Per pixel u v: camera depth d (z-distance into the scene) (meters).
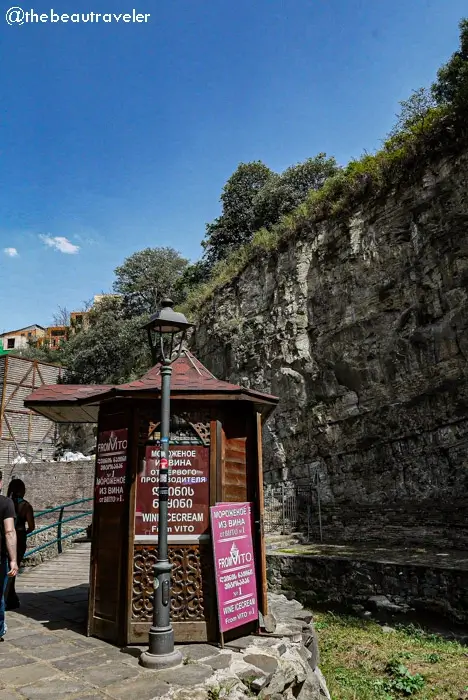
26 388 33.50
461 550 12.28
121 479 5.56
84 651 4.92
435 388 14.44
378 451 15.99
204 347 25.72
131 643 5.08
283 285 20.84
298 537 16.12
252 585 5.47
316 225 19.97
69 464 23.06
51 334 65.06
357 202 18.17
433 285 14.94
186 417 5.66
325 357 18.36
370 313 16.89
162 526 4.86
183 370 6.45
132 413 5.61
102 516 5.71
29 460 31.31
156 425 5.63
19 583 8.69
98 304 42.47
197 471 5.55
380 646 8.28
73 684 4.04
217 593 5.06
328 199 19.64
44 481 23.47
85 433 32.31
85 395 6.46
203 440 5.60
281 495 18.83
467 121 14.59
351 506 16.44
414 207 15.97
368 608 10.71
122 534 5.39
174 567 5.27
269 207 28.52
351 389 17.34
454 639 8.47
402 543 14.12
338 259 18.58
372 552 12.78
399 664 7.25
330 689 6.54
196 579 5.28
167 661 4.43
